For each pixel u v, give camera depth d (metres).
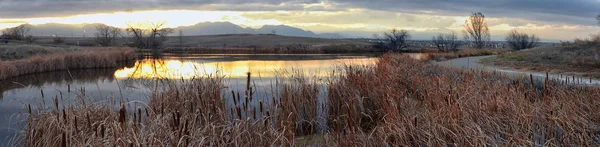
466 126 5.70
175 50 77.44
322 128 8.80
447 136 5.92
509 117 6.35
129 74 29.50
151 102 8.69
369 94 9.49
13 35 77.06
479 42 71.25
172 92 8.62
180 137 5.45
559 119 5.98
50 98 16.12
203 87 8.91
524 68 26.12
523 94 8.29
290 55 65.00
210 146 5.61
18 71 28.27
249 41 129.25
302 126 8.70
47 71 31.92
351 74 11.29
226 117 7.48
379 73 12.45
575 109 6.99
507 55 36.78
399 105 7.66
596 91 9.18
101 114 7.72
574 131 5.88
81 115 7.55
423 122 6.52
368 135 6.80
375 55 63.78
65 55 34.97
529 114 6.18
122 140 5.30
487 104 7.07
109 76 28.66
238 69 30.36
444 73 14.66
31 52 43.16
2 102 15.76
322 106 9.12
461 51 50.00
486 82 10.42
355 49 77.31
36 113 8.80
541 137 5.70
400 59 23.66
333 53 73.88
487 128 5.92
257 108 8.96
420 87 10.45
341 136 6.78
